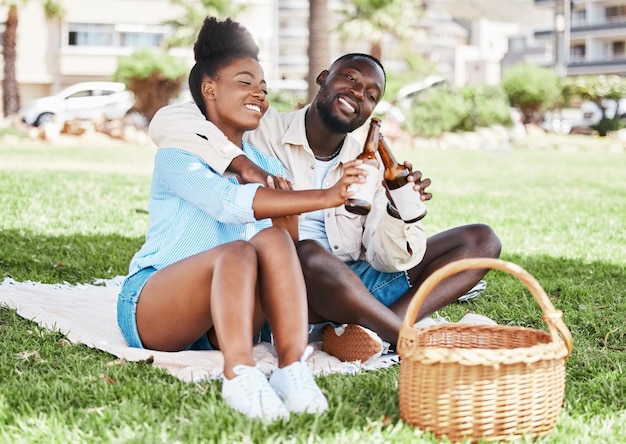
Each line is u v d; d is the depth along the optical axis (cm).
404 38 3303
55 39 3391
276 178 330
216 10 2992
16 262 545
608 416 288
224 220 321
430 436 258
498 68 6425
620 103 3238
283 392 282
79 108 2595
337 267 333
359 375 326
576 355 369
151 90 2655
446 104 2516
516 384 257
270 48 3638
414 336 265
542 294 271
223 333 281
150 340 335
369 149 327
